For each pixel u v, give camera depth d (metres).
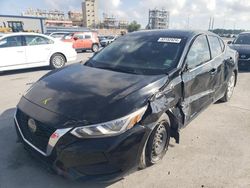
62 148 2.40
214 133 4.11
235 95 6.32
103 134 2.38
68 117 2.46
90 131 2.37
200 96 3.90
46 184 2.76
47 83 3.16
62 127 2.41
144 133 2.59
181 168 3.12
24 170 2.98
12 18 41.66
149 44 3.86
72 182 2.80
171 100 3.00
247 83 7.73
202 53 4.03
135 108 2.57
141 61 3.54
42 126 2.53
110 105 2.53
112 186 2.76
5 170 2.97
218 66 4.49
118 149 2.41
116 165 2.43
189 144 3.71
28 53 9.30
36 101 2.82
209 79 4.13
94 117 2.43
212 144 3.74
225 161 3.30
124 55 3.78
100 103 2.56
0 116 4.59
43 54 9.70
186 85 3.37
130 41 4.12
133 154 2.52
